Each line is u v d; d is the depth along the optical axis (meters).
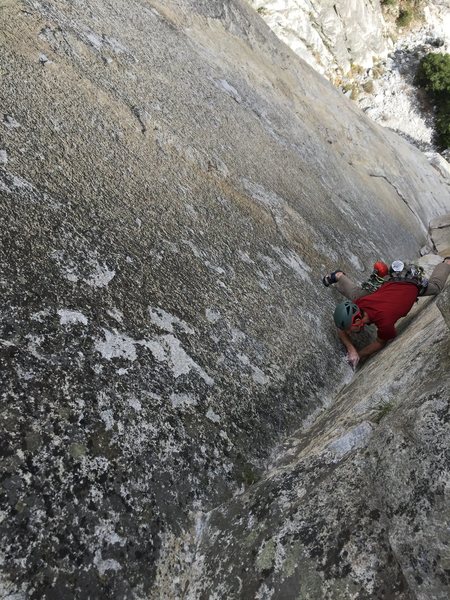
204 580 1.57
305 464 1.85
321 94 9.02
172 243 2.64
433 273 3.59
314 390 2.74
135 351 1.96
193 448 1.87
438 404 1.60
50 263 1.93
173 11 5.48
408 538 1.43
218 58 5.68
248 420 2.19
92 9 3.84
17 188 2.04
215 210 3.28
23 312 1.71
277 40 8.86
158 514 1.62
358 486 1.62
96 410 1.67
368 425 1.88
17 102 2.41
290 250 3.77
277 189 4.43
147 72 3.87
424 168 12.10
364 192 7.07
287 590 1.46
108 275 2.12
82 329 1.84
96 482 1.53
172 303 2.32
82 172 2.44
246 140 4.63
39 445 1.48
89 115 2.82
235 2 7.52
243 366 2.41
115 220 2.40
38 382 1.59
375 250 5.55
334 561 1.47
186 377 2.07
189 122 3.87
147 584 1.49
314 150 6.40
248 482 1.94
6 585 1.24
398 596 1.37
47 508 1.40
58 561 1.35
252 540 1.61
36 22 3.04
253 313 2.78
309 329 3.13
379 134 10.62
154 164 3.05
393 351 2.75
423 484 1.48
